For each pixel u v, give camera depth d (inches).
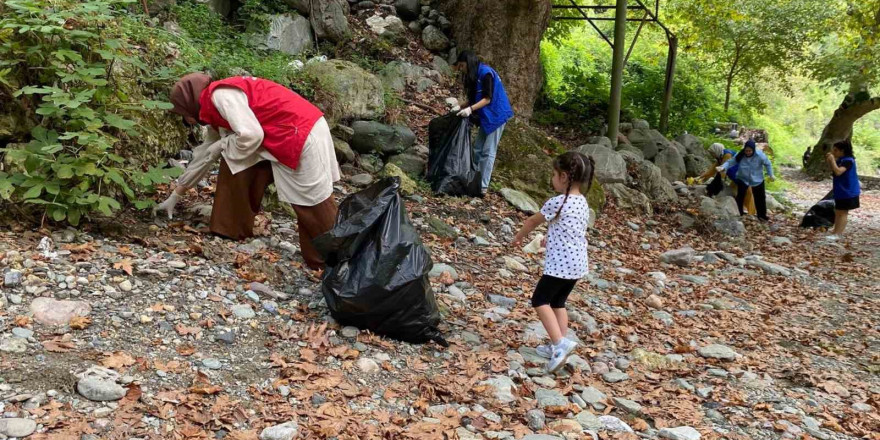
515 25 418.9
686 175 503.8
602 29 1056.8
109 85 183.2
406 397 131.6
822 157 860.0
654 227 358.9
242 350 135.2
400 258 149.4
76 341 123.3
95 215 170.9
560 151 363.3
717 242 360.2
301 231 176.7
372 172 279.4
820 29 821.2
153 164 203.5
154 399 112.7
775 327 220.8
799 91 1558.8
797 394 162.2
